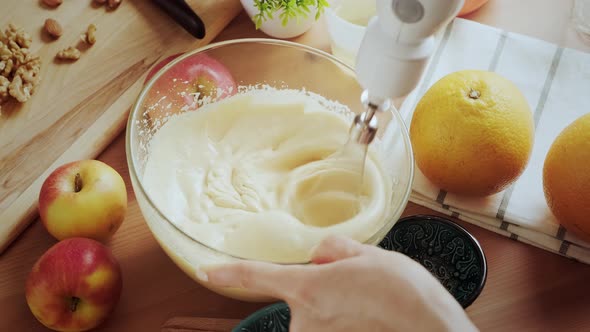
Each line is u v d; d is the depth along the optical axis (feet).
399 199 2.24
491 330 2.43
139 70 2.87
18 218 2.51
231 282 2.01
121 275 2.37
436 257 2.48
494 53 2.95
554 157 2.43
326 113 2.56
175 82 2.47
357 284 1.86
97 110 2.74
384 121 2.48
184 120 2.54
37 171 2.60
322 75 2.57
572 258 2.57
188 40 2.99
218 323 2.37
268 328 2.24
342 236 1.98
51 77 2.81
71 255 2.26
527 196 2.63
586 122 2.37
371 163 2.43
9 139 2.66
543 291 2.51
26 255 2.50
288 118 2.60
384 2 1.67
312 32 3.09
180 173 2.46
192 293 2.47
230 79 2.57
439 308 1.81
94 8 3.00
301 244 2.24
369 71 1.78
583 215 2.39
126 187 2.66
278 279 1.93
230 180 2.47
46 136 2.67
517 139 2.41
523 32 3.09
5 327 2.37
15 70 2.80
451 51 2.95
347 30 2.75
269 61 2.57
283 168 2.53
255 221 2.29
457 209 2.62
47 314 2.28
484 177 2.46
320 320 1.90
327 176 2.36
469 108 2.39
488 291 2.50
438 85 2.49
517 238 2.60
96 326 2.38
